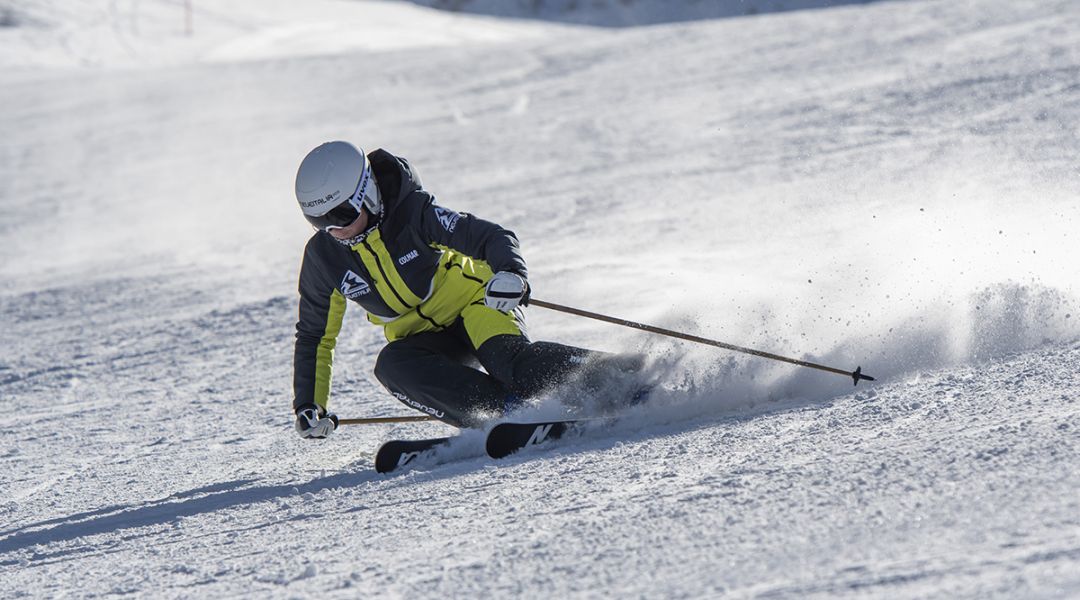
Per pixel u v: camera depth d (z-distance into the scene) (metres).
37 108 102.44
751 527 7.91
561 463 11.44
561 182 46.84
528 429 12.51
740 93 62.00
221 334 29.00
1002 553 6.54
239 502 12.79
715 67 73.50
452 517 9.95
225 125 85.00
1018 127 40.00
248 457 16.14
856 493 8.23
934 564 6.57
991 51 58.91
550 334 22.34
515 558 8.21
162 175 69.56
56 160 78.94
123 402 22.72
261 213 54.94
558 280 28.17
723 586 6.87
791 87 60.59
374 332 25.45
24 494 15.59
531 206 42.12
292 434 17.47
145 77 115.56
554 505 9.66
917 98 50.34
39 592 9.78
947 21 74.00
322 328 14.38
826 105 53.50
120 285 40.91
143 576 9.76
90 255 50.19
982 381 11.57
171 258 46.12
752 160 44.22
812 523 7.74
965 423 9.89
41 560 11.20
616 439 12.30
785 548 7.34
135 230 54.94
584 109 67.25
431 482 11.79
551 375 13.38
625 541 8.13
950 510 7.45
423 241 13.90
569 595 7.22
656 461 10.69
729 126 53.53
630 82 74.38
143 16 199.75
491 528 9.26
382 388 19.88
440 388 13.70
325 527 10.52
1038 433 8.90
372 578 8.36
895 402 11.38
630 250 31.20
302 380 14.16
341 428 17.22
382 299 14.13
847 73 61.56
